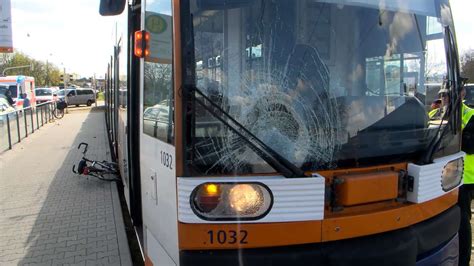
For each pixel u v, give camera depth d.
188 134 2.27
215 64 2.34
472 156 3.88
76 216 6.05
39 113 20.12
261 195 2.23
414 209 2.62
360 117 2.59
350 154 2.52
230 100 2.36
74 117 28.23
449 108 2.96
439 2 3.02
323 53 2.54
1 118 12.20
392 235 2.52
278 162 2.30
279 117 2.43
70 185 7.97
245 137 2.28
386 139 2.63
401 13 2.82
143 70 3.32
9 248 4.90
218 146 2.29
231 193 2.23
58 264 4.44
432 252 2.86
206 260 2.24
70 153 12.12
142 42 3.19
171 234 2.54
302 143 2.45
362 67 2.65
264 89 2.42
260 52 2.42
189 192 2.23
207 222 2.24
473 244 4.71
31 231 5.46
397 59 2.79
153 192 2.98
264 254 2.26
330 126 2.51
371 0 2.70
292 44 2.47
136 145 4.09
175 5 2.31
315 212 2.28
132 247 5.11
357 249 2.39
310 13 2.52
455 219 2.96
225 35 2.36
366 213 2.44
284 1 2.46
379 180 2.46
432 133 2.82
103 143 14.41
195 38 2.31
